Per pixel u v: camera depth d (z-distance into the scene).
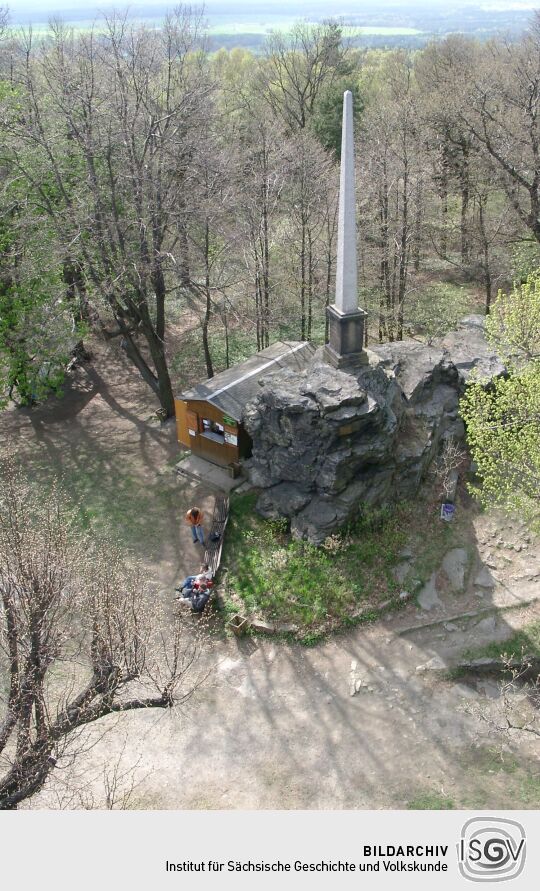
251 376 25.22
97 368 33.88
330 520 20.70
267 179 29.81
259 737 16.55
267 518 22.02
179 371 33.22
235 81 65.88
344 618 19.23
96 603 14.00
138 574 20.86
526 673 17.86
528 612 19.19
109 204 26.69
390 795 15.09
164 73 29.31
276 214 33.94
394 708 17.12
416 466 22.30
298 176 32.69
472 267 39.28
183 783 15.55
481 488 23.44
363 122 47.06
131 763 15.99
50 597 13.52
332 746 16.27
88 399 31.27
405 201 32.12
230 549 21.53
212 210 27.09
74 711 13.71
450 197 44.91
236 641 19.03
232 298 32.00
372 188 32.22
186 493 24.34
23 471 25.97
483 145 36.53
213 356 34.34
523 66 37.72
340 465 20.28
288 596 19.67
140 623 14.84
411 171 32.91
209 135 30.67
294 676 18.02
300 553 20.66
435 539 21.52
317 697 17.45
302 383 21.16
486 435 20.67
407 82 59.09
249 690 17.69
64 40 28.23
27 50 27.19
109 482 25.16
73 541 18.97
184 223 27.19
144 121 25.33
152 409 30.22
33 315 26.67
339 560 20.44
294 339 34.78
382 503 21.66
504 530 21.84
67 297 30.94
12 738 15.98
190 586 19.88
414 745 16.23
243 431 23.78
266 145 31.73
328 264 31.56
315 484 21.03
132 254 25.70
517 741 16.23
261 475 22.58
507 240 38.31
